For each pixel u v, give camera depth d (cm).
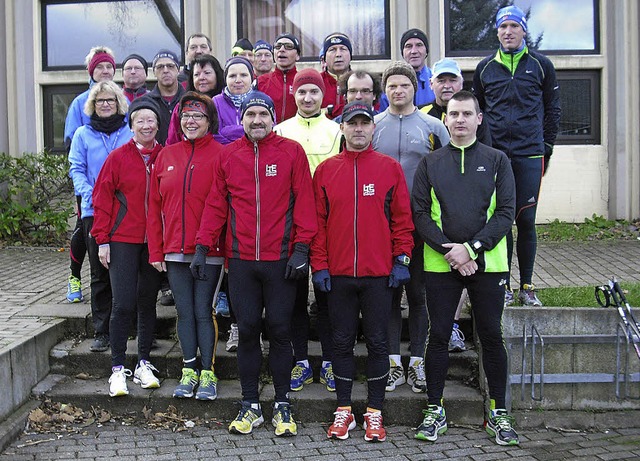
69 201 856
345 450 411
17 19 906
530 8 878
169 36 916
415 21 871
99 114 509
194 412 457
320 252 427
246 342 432
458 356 486
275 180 422
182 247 440
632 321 454
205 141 451
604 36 863
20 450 409
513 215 419
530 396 461
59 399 466
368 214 420
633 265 666
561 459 400
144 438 428
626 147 864
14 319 522
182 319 453
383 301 424
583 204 869
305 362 476
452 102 423
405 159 457
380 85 499
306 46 913
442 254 421
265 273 420
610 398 462
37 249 810
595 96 876
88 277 659
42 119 924
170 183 443
